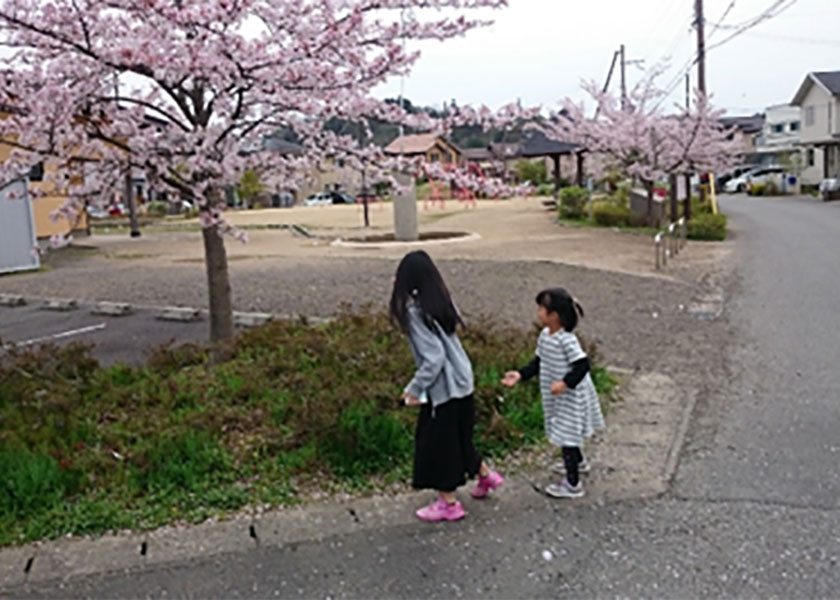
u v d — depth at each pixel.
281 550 3.67
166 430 4.75
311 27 5.99
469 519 3.95
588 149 25.05
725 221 21.22
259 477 4.37
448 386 3.82
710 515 3.92
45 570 3.52
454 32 6.23
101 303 10.60
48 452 4.41
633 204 24.03
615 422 5.35
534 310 9.42
